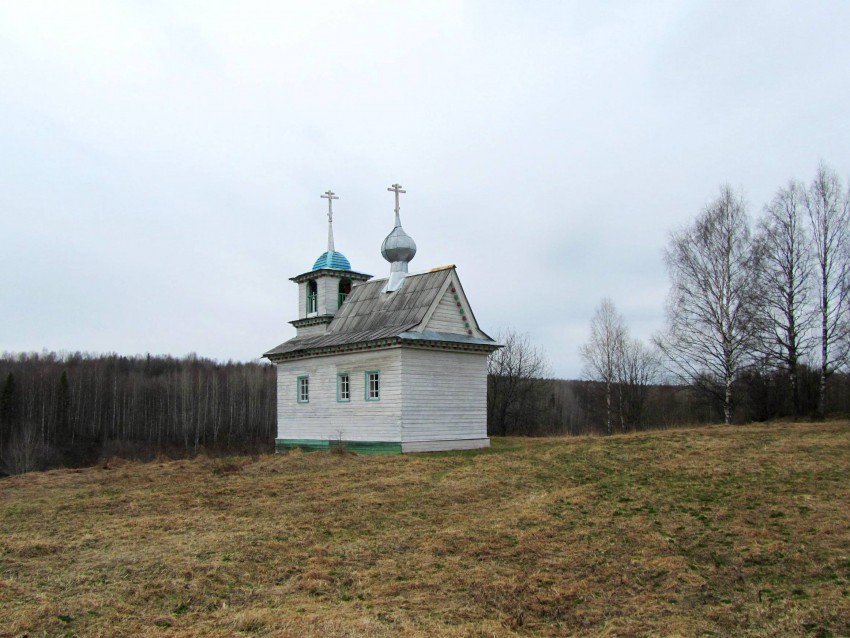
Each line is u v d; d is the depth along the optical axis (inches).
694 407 2145.7
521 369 2650.1
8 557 519.5
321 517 639.8
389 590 458.0
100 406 3284.9
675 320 1771.7
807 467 737.6
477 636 382.6
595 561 508.7
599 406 2662.4
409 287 1299.2
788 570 468.4
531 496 719.1
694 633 386.3
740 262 1685.5
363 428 1217.4
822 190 1679.4
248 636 377.4
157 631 385.7
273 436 3235.7
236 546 546.0
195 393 3494.1
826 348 1644.9
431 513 655.8
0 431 2787.9
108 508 693.9
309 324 1491.1
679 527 576.1
